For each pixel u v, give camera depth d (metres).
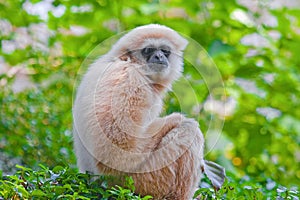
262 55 14.77
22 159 12.86
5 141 13.23
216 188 8.71
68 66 15.05
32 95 14.27
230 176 11.12
